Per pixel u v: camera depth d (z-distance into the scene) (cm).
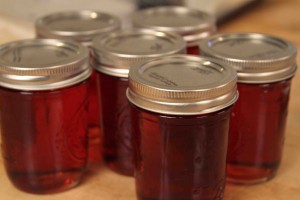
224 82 38
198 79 39
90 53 47
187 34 52
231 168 45
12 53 44
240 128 44
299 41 71
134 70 40
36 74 40
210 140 39
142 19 56
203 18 56
